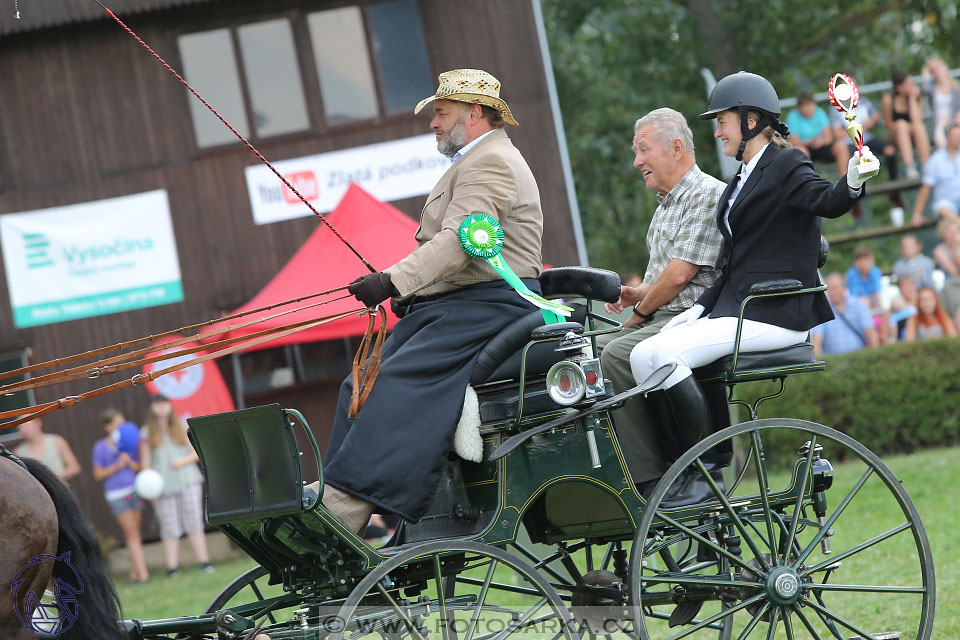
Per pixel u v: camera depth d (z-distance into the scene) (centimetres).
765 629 1519
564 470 1085
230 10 3491
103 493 3334
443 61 3500
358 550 1012
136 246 3469
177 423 2889
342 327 2611
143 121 3488
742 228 1188
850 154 3344
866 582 1664
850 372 3388
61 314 3444
